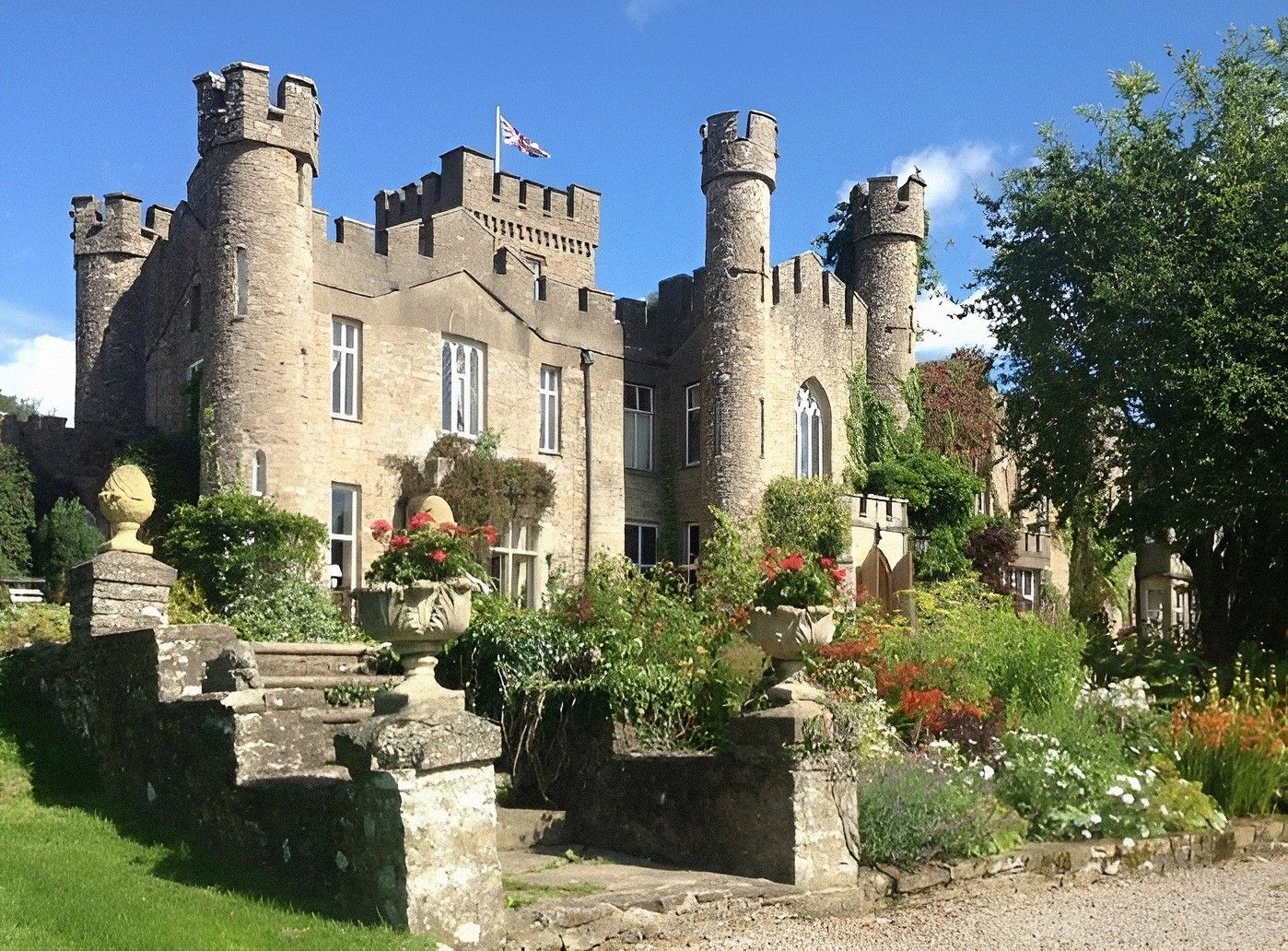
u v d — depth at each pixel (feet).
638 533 96.27
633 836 31.78
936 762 35.06
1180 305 61.67
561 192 121.60
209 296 69.82
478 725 22.97
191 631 30.86
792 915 27.07
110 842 27.53
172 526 67.41
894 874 29.81
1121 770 38.63
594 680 33.71
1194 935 27.25
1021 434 75.97
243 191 69.67
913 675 41.34
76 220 90.02
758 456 91.81
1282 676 53.88
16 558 74.13
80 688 33.99
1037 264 71.72
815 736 28.66
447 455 78.74
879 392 107.04
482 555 77.61
